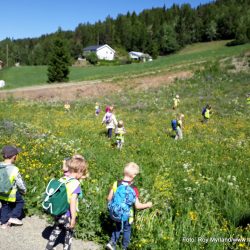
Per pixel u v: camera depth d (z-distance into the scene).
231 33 149.00
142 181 9.97
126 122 26.08
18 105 35.59
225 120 27.14
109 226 6.59
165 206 7.82
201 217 7.56
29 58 164.88
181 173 11.73
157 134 21.22
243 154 16.25
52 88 48.22
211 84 45.06
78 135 18.83
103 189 8.29
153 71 57.62
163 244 6.16
